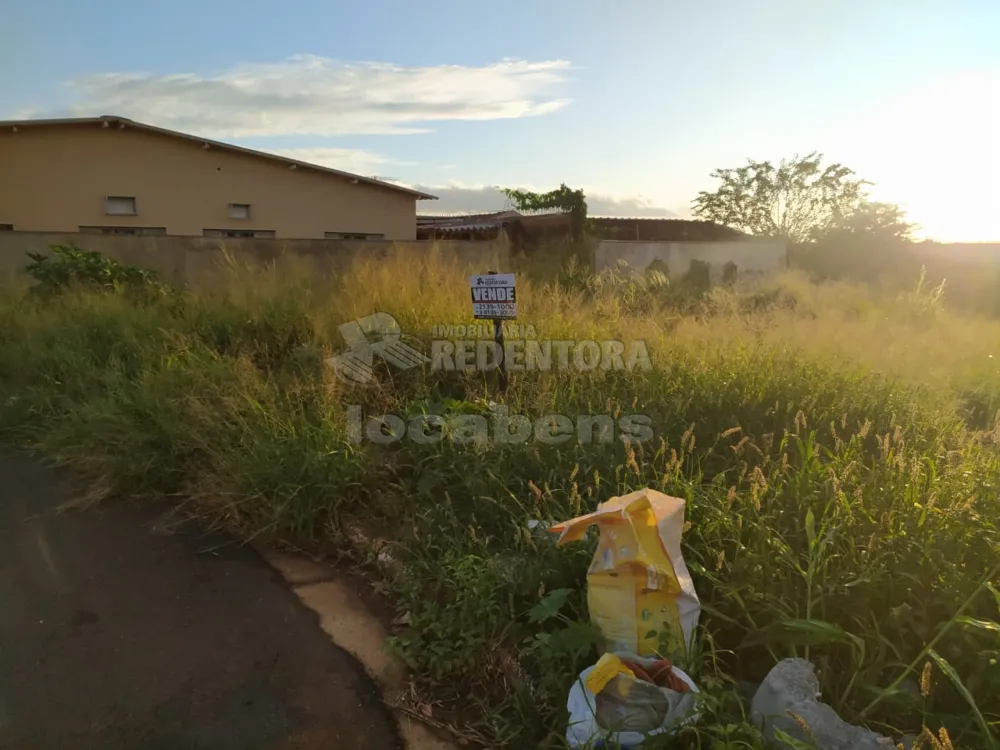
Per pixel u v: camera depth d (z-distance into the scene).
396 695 2.87
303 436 4.59
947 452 4.03
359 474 4.39
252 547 4.10
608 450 4.18
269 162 18.62
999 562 2.83
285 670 3.00
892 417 4.56
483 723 2.69
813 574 2.85
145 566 3.86
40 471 5.16
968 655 2.49
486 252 13.73
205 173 17.80
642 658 2.61
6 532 4.22
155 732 2.62
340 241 13.07
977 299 15.84
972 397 6.07
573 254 14.46
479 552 3.61
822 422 4.73
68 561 3.89
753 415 4.71
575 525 2.82
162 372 5.87
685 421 4.61
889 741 2.09
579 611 3.04
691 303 8.07
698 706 2.37
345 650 3.15
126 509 4.57
